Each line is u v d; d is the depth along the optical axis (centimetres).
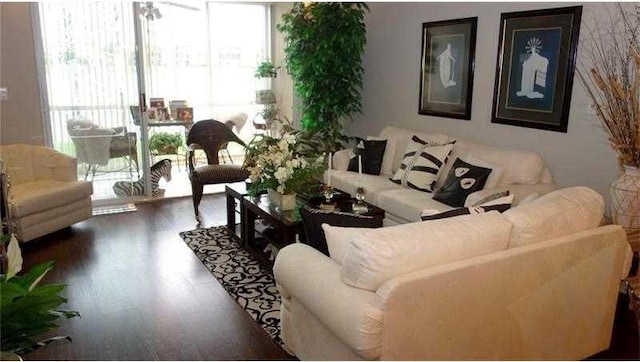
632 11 314
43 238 427
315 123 571
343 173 473
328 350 209
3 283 101
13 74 465
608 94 293
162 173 575
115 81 511
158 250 403
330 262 212
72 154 505
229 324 287
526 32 388
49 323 111
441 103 484
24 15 459
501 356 206
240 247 408
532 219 211
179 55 698
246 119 734
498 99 420
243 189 413
